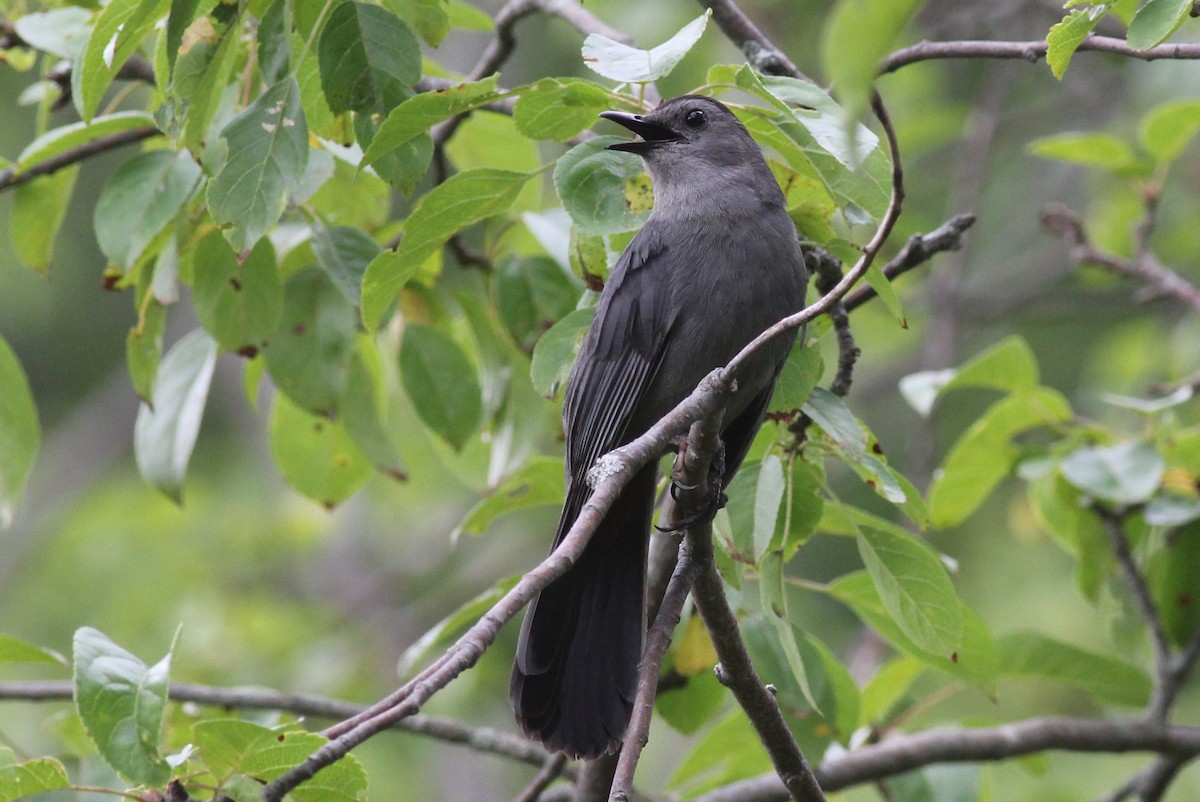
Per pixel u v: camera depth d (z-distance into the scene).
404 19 7.04
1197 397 14.13
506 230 9.97
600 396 7.93
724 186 7.97
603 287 8.11
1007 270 18.53
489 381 9.77
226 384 20.61
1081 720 9.72
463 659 5.00
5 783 6.14
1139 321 15.98
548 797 9.30
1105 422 15.02
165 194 8.19
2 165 9.59
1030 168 19.36
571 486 7.90
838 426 7.19
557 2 9.43
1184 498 9.61
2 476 9.27
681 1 14.73
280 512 17.81
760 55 8.40
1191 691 15.69
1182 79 14.92
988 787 9.88
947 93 18.33
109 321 22.30
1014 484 17.69
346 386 9.46
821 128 6.16
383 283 7.36
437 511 18.11
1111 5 6.58
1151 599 9.77
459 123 9.45
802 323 6.11
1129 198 14.92
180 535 17.72
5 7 9.80
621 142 7.52
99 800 7.25
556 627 7.26
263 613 16.08
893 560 7.48
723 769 9.72
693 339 7.85
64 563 17.78
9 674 17.03
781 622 7.06
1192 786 14.73
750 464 7.52
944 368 15.27
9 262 21.59
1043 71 18.53
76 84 7.20
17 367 9.25
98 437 21.27
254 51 7.69
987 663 8.52
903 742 9.32
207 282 8.52
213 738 6.03
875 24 4.18
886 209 6.66
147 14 6.71
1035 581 16.73
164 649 15.60
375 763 15.17
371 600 17.77
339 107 6.78
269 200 6.73
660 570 8.40
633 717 6.12
